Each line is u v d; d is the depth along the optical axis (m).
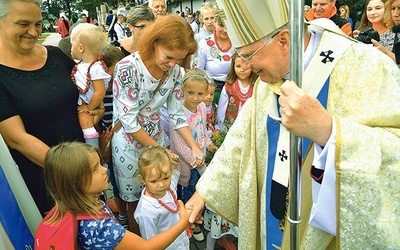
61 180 1.60
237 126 1.77
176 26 2.13
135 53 2.31
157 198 2.30
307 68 1.43
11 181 1.57
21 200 1.61
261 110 1.63
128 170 2.55
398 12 3.97
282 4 1.30
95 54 2.65
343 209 1.18
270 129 1.56
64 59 2.22
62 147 1.65
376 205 1.14
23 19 1.77
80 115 2.42
